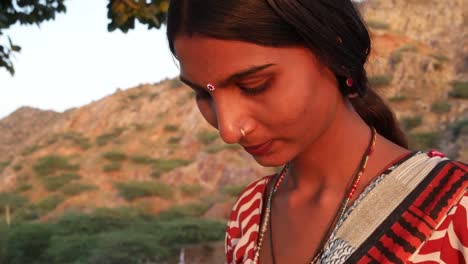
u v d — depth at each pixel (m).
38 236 15.23
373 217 0.82
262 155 0.81
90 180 28.83
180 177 27.12
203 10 0.74
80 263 13.48
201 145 32.28
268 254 1.00
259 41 0.74
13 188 29.59
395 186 0.83
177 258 14.35
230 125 0.77
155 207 23.38
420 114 24.48
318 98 0.80
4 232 15.47
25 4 4.70
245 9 0.73
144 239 14.73
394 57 28.84
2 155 46.34
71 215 17.72
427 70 27.69
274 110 0.76
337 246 0.82
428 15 33.03
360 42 0.83
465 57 28.66
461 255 0.75
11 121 52.16
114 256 13.67
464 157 17.42
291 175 1.02
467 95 24.88
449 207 0.77
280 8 0.74
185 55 0.78
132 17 4.32
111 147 34.31
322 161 0.91
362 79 0.86
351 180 0.89
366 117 1.04
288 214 0.98
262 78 0.75
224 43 0.74
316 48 0.77
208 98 0.85
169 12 0.79
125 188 24.67
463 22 32.28
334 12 0.80
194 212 21.33
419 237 0.77
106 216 17.89
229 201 21.73
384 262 0.78
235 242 1.12
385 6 34.47
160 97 39.72
